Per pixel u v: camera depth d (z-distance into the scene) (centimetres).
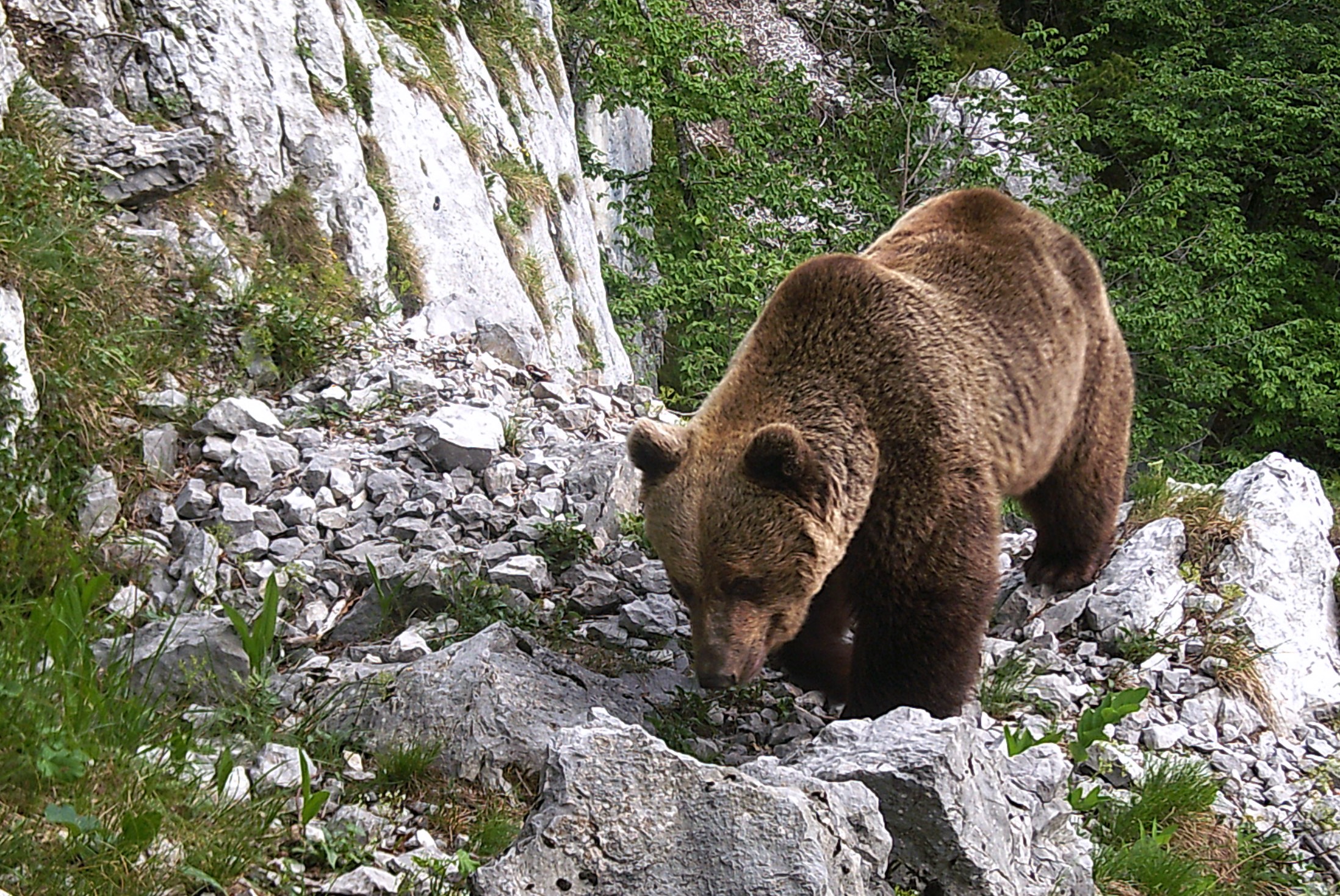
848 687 539
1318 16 2377
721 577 455
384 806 402
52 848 317
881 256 571
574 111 1798
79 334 583
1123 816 504
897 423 489
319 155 866
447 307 902
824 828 335
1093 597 650
